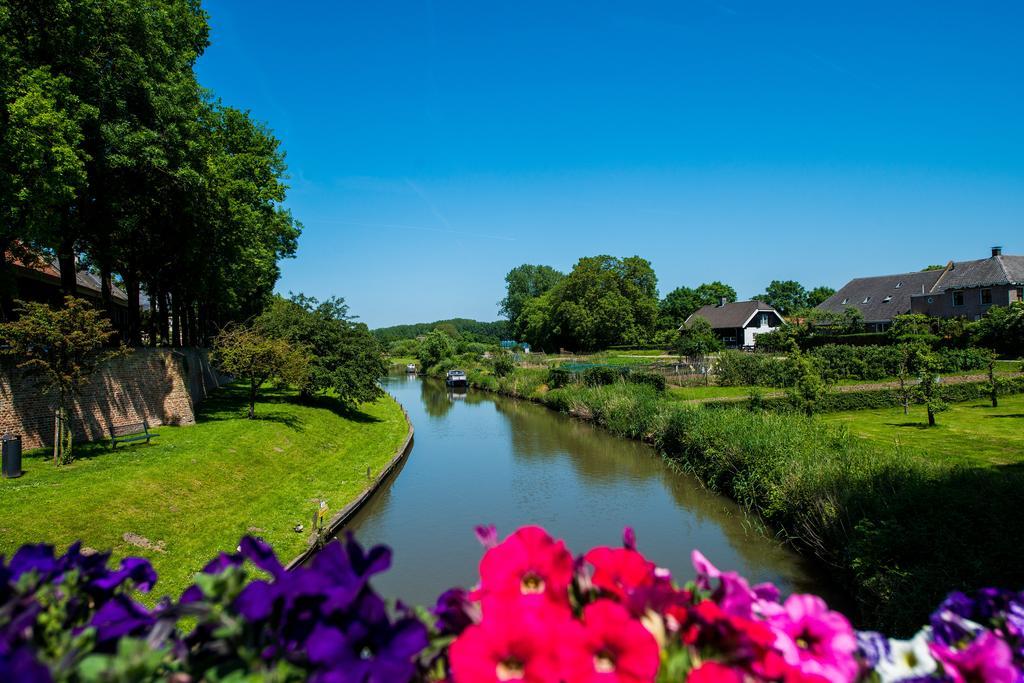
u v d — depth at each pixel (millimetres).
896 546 8805
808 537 12180
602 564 1969
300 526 13484
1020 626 1972
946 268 55344
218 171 21000
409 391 56094
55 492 11797
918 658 1941
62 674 1467
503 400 45438
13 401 15297
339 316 30547
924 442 19547
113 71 16484
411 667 1495
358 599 1592
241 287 32094
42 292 24516
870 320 58906
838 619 1898
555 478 19984
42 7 14352
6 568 1779
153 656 1501
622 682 1531
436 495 18172
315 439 22953
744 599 1835
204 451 16547
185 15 20562
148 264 23141
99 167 16281
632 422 26016
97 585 1985
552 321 71188
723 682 1526
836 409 28516
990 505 8773
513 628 1619
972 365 37250
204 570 1947
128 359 19641
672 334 67000
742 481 15875
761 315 66812
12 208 13422
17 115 12641
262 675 1541
